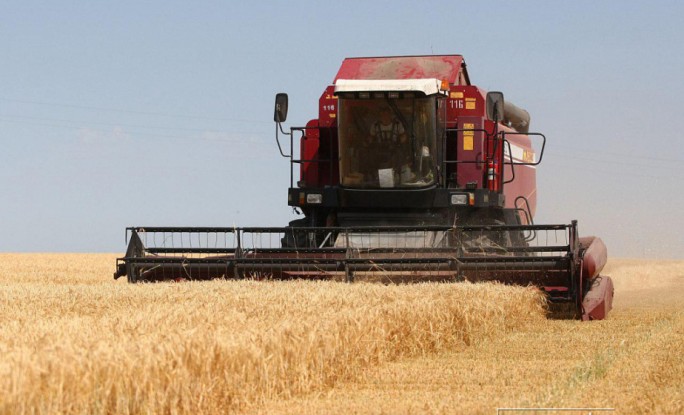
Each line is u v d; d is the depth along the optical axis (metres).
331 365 11.73
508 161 25.47
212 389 9.66
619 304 24.83
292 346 10.91
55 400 8.05
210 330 10.57
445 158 23.08
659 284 38.38
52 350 8.55
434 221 22.80
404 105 22.48
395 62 24.17
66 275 40.31
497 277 20.62
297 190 23.08
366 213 22.98
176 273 21.59
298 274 21.08
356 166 22.73
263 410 9.86
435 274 20.92
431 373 12.30
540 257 19.86
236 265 21.16
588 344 15.23
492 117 22.44
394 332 13.81
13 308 15.31
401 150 22.55
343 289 17.42
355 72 23.73
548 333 17.02
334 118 23.80
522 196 27.31
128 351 8.95
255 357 10.23
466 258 20.23
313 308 14.09
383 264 20.55
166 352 9.17
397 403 10.11
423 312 14.49
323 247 21.61
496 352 14.50
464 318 15.47
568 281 19.86
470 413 9.34
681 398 9.97
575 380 11.27
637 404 9.67
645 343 14.88
